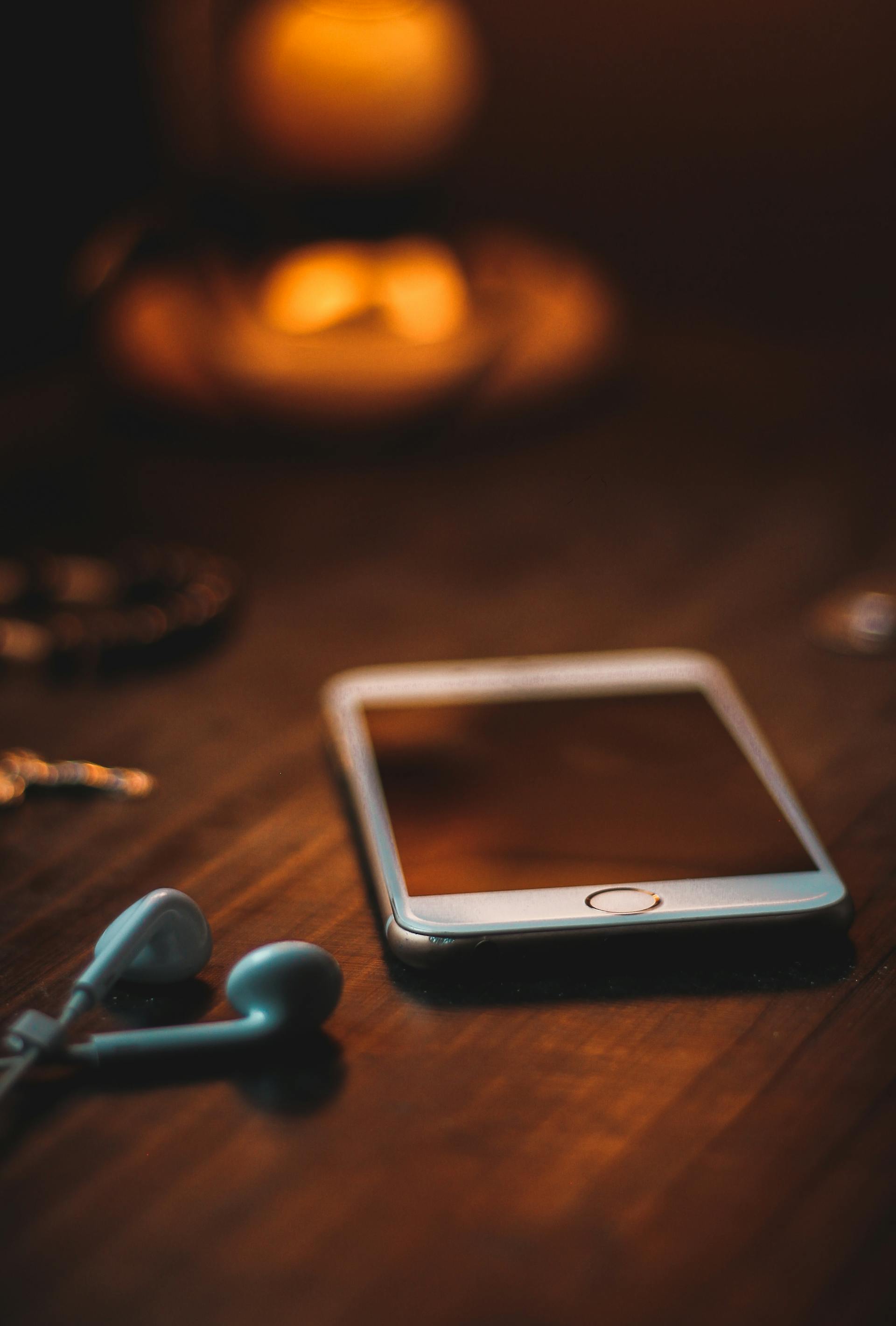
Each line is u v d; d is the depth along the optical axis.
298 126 0.53
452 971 0.37
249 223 0.57
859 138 0.71
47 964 0.38
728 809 0.39
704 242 0.74
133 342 0.52
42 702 0.45
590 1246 0.33
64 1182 0.34
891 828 0.41
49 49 0.62
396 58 0.52
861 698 0.45
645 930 0.37
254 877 0.40
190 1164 0.34
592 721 0.42
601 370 0.54
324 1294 0.33
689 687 0.43
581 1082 0.35
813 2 0.69
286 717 0.44
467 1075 0.36
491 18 0.71
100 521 0.51
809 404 0.57
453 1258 0.33
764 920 0.37
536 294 0.55
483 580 0.49
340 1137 0.35
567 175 0.74
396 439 0.52
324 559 0.50
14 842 0.41
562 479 0.54
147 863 0.40
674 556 0.50
